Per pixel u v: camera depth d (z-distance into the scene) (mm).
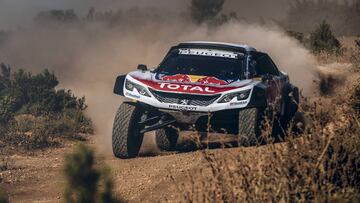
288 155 12562
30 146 28812
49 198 19312
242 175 12016
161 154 26969
